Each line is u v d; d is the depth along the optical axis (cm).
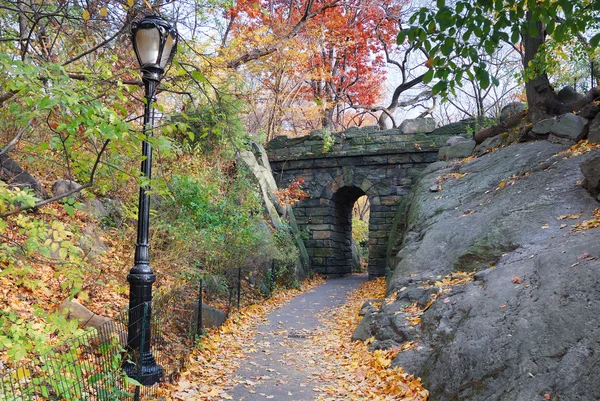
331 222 1912
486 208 972
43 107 295
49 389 381
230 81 1149
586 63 1495
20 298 587
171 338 680
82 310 593
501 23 407
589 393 369
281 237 1508
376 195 1848
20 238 598
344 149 1902
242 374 632
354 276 2006
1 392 312
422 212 1145
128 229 909
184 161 1181
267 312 1045
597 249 571
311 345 783
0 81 336
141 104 745
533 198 884
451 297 675
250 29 1781
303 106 2633
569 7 388
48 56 566
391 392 542
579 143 1063
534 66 1189
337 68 2898
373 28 2764
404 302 760
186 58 659
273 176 1962
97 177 430
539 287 556
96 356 466
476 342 518
